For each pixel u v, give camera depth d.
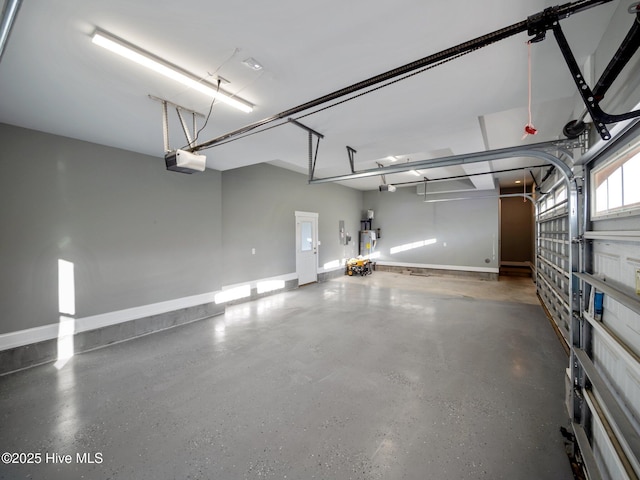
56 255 3.26
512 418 2.15
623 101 1.38
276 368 2.98
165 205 4.27
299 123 2.92
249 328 4.23
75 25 1.53
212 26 1.55
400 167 3.13
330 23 1.54
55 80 2.08
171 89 2.22
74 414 2.25
